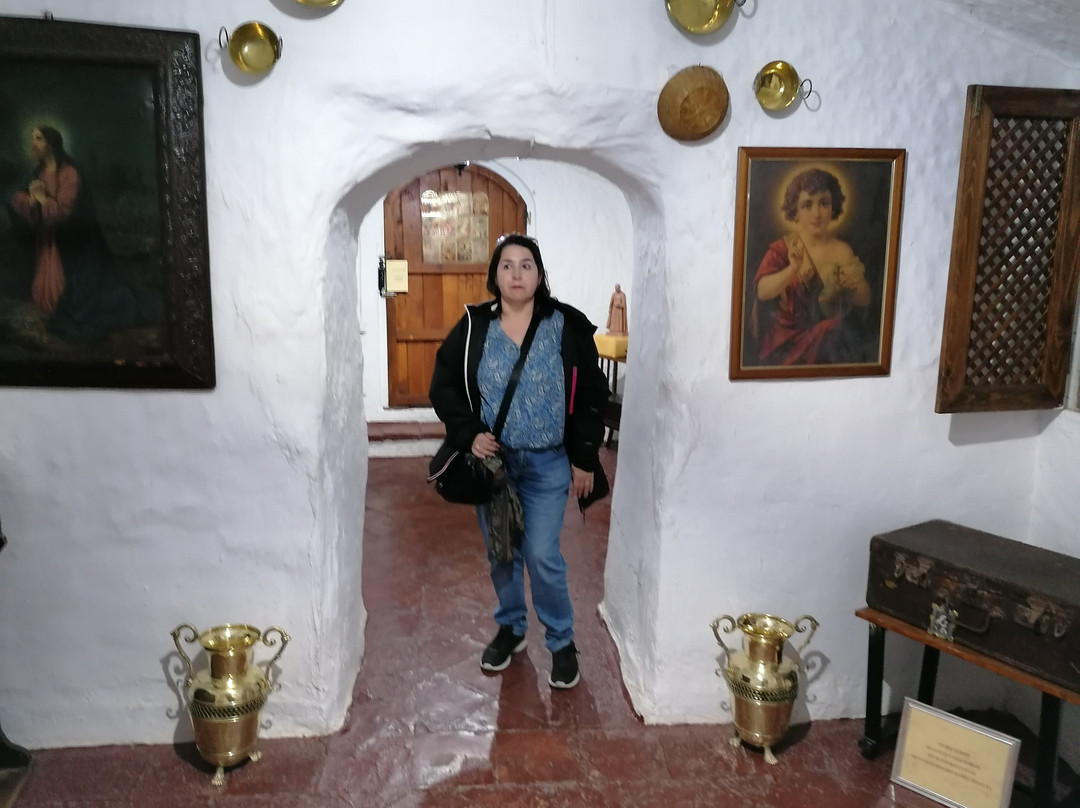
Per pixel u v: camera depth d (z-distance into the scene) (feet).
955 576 6.46
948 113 7.09
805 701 7.95
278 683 7.40
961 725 6.66
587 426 7.82
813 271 7.12
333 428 7.31
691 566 7.55
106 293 6.52
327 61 6.41
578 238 18.56
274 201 6.56
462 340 7.73
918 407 7.55
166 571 7.12
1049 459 7.72
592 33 6.59
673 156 6.82
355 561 8.34
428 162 7.28
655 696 7.76
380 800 6.71
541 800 6.75
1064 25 6.63
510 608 8.63
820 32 6.81
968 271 7.00
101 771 7.02
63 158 6.28
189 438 6.89
